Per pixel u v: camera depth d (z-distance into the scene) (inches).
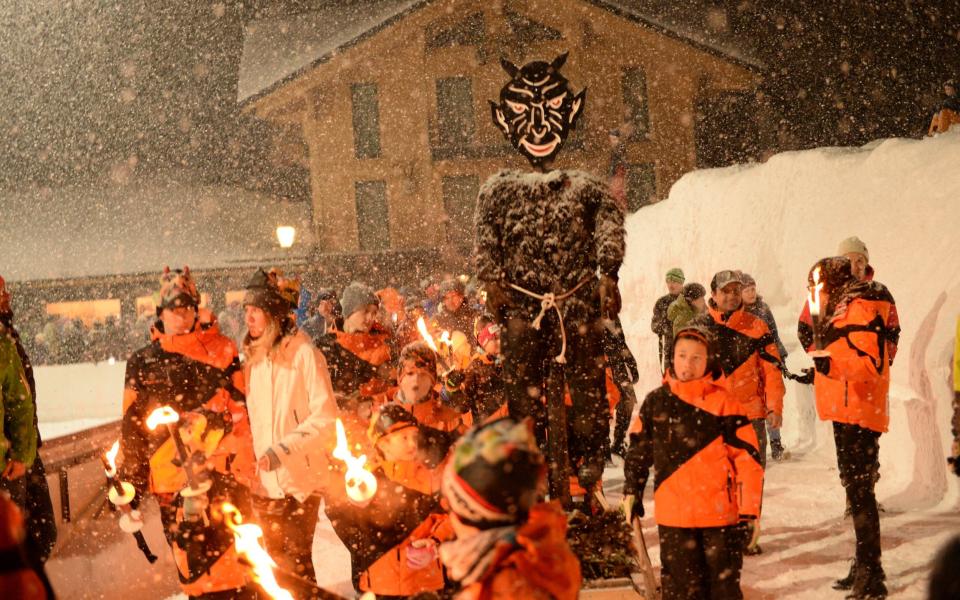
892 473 336.5
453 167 1759.4
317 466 198.1
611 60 1758.1
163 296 193.8
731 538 177.3
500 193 215.9
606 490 376.5
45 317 1871.3
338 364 249.6
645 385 606.9
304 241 1918.1
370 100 1769.2
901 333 339.6
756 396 284.4
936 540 266.2
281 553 208.2
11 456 197.2
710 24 1811.0
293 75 1728.6
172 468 189.2
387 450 185.5
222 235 1951.3
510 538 83.4
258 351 203.3
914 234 357.4
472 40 1775.3
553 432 211.0
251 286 204.1
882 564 247.8
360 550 187.8
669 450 179.3
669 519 178.5
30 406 201.2
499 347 219.8
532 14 1759.4
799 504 324.8
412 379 207.6
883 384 225.8
